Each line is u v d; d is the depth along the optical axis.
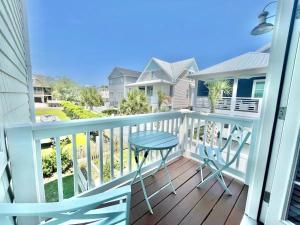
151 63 14.50
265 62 6.97
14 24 1.97
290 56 1.26
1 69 1.17
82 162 3.73
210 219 1.54
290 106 1.26
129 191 0.81
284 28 1.28
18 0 2.53
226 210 1.66
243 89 8.26
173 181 2.15
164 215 1.57
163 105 12.37
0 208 0.66
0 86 1.09
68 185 3.14
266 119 1.43
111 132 1.83
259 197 1.49
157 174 2.32
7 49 1.44
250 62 7.59
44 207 0.69
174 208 1.66
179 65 14.25
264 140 1.45
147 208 1.65
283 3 1.27
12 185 1.14
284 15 1.27
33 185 1.21
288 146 1.28
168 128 2.55
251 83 7.94
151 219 1.52
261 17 2.55
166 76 13.44
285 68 1.30
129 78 16.81
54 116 12.31
